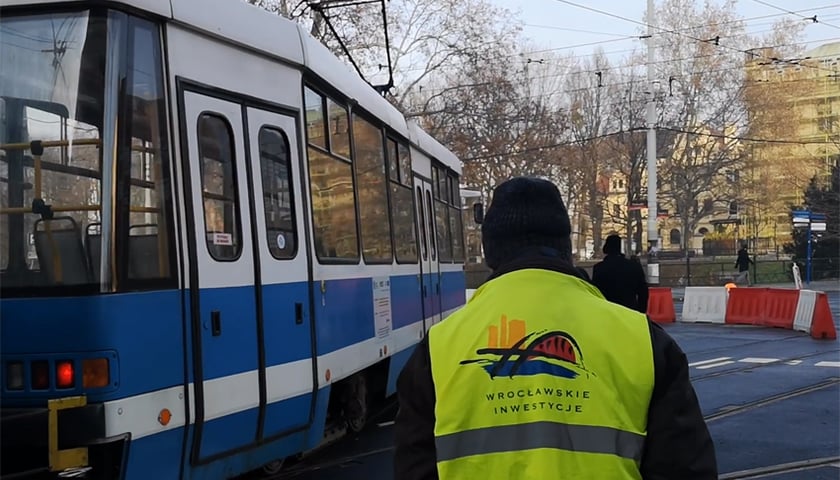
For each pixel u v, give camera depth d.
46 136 4.02
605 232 62.06
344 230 6.77
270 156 5.35
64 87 4.02
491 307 1.97
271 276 5.18
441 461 1.84
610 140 48.66
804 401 9.23
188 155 4.46
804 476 6.32
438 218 11.73
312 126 6.09
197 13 4.63
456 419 1.85
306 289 5.66
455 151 35.50
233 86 4.98
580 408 1.80
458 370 1.90
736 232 61.56
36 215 3.96
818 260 38.72
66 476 3.65
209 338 4.48
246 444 4.81
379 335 7.66
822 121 56.06
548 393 1.82
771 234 65.00
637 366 1.86
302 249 5.65
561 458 1.77
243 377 4.76
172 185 4.32
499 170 41.75
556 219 2.10
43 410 3.67
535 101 44.62
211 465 4.49
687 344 14.87
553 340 1.88
